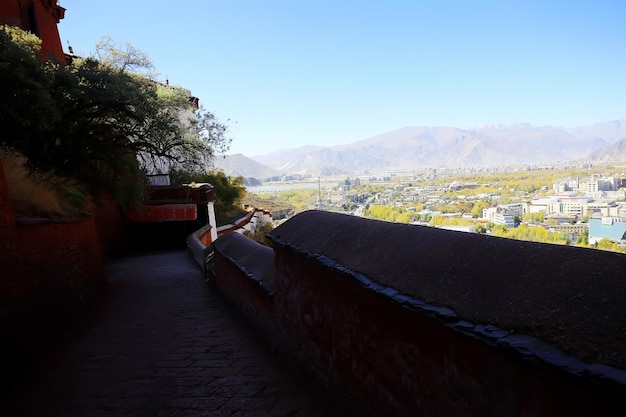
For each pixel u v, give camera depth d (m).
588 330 1.69
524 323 1.92
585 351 1.62
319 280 4.22
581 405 1.67
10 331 5.75
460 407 2.34
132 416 4.41
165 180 27.34
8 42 10.45
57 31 21.42
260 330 6.44
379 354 3.18
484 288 2.28
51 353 6.55
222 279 9.73
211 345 6.50
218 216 32.59
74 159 13.91
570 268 2.01
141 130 15.82
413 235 3.23
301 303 4.71
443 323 2.28
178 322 8.16
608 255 1.94
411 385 2.80
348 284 3.61
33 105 10.69
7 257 6.00
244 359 5.74
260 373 5.18
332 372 3.99
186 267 17.95
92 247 11.09
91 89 12.86
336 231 4.23
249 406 4.36
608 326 1.65
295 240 4.79
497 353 2.06
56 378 5.54
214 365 5.64
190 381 5.17
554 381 1.77
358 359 3.50
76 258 9.21
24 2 18.55
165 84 22.64
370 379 3.32
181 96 20.59
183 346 6.55
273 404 4.33
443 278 2.58
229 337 6.83
